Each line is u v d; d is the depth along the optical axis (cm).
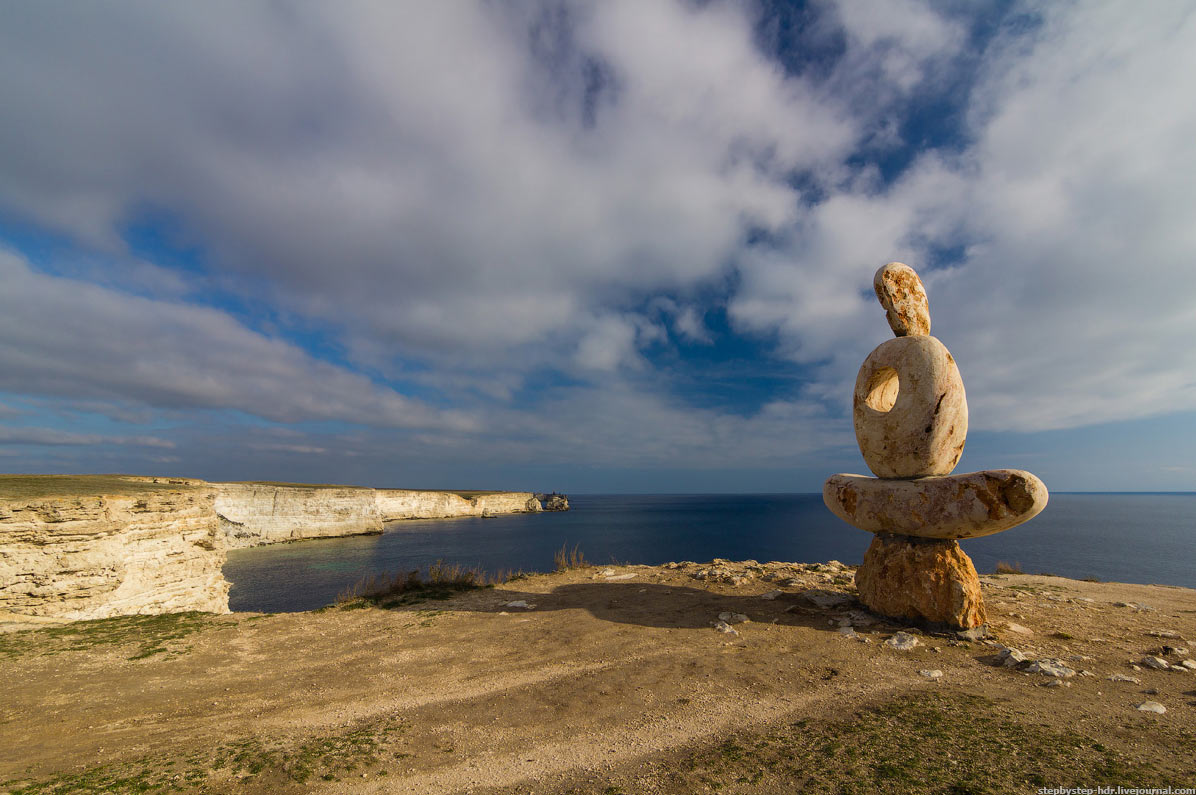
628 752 518
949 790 400
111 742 576
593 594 1236
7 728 616
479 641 927
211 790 457
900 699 608
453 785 466
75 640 951
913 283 968
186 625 1052
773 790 422
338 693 719
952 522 821
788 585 1204
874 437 940
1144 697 600
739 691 662
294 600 3531
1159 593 1216
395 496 10369
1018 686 645
